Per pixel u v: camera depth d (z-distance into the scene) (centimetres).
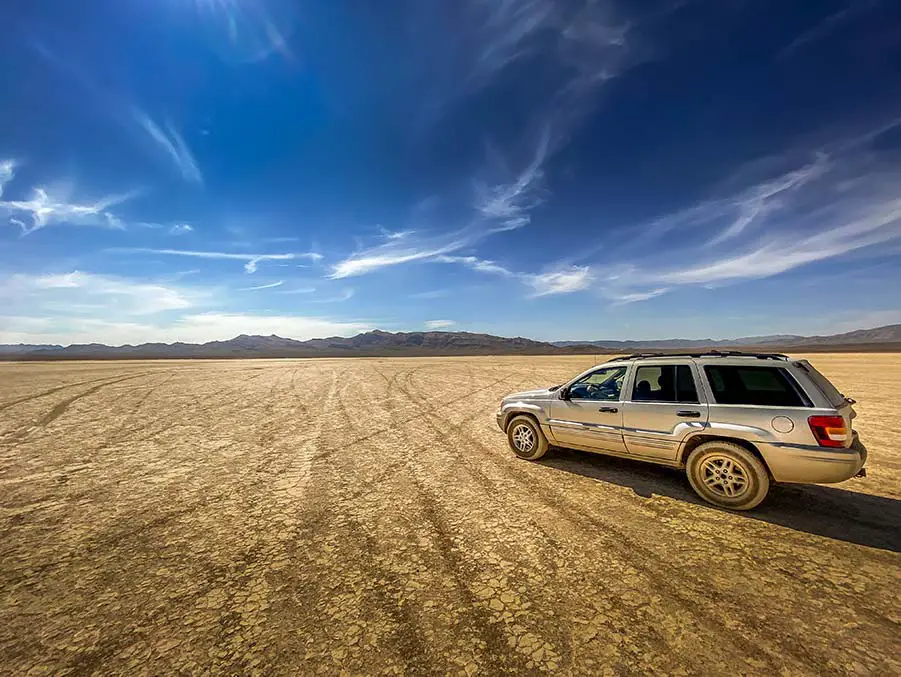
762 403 454
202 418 1077
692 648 255
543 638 266
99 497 532
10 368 3428
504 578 338
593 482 567
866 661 241
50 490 557
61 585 335
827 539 395
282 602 309
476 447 773
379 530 432
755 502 449
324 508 494
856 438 436
